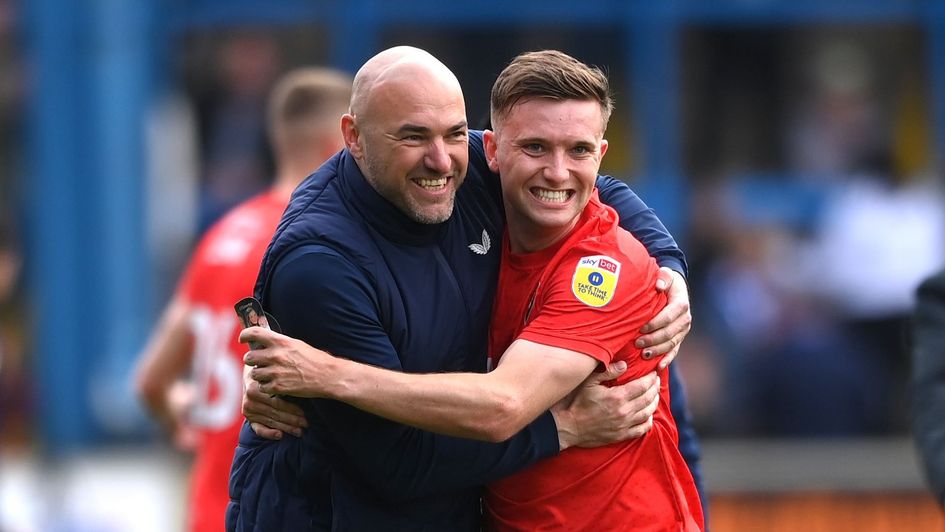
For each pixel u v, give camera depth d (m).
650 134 28.30
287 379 10.79
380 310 11.40
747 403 27.45
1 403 26.89
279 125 16.75
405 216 11.55
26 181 27.30
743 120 28.61
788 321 28.09
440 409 10.97
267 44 27.55
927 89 28.88
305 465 11.87
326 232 11.35
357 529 11.77
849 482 22.61
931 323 11.91
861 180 29.17
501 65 27.50
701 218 28.44
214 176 27.88
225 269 16.50
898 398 27.67
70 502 24.59
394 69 11.25
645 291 11.94
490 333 12.20
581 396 11.80
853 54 28.89
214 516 16.38
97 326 27.06
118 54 26.91
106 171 27.02
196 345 16.73
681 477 12.51
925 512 22.47
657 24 28.05
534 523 12.02
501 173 11.78
